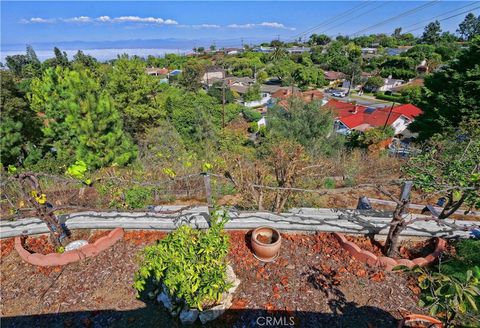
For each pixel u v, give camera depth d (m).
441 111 11.98
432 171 3.63
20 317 2.68
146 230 3.70
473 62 11.39
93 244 3.32
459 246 3.26
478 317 2.38
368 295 2.83
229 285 2.60
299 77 52.59
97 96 9.58
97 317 2.66
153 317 2.66
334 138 12.38
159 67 80.00
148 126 19.62
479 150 3.69
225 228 3.67
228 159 5.22
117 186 3.92
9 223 3.65
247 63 66.06
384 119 24.86
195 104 23.27
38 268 3.18
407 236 3.48
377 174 6.73
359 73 50.00
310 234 3.66
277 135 12.03
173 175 3.73
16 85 12.64
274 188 3.43
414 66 50.47
